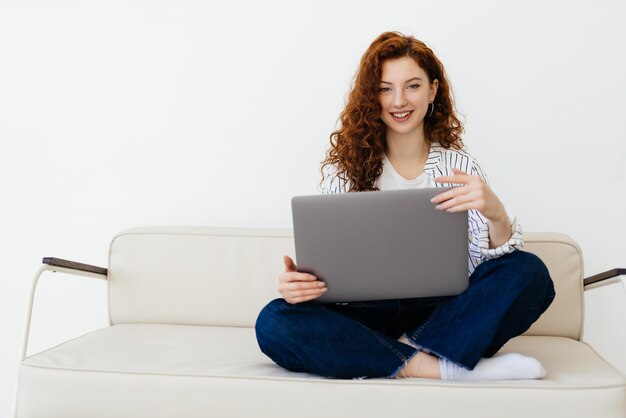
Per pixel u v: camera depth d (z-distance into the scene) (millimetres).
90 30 2318
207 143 2293
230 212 2291
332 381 1384
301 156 2262
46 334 2381
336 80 2238
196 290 2043
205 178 2295
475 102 2207
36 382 1476
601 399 1310
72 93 2330
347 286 1398
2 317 2385
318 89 2246
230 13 2273
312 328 1413
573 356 1611
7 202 2359
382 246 1359
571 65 2174
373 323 1539
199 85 2289
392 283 1394
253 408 1400
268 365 1529
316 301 1443
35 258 2361
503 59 2189
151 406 1433
